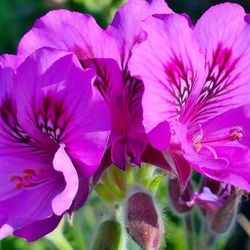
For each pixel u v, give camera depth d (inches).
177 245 14.4
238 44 9.6
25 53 9.2
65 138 8.9
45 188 9.4
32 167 9.7
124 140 9.2
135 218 9.1
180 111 9.3
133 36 9.4
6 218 9.2
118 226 9.8
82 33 9.1
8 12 20.1
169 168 9.0
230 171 9.1
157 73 8.8
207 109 9.8
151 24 8.8
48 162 9.7
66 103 8.8
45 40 9.2
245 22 9.6
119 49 9.4
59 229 10.8
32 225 9.1
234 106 9.8
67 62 8.7
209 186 10.5
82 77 8.7
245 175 9.2
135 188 9.6
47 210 9.0
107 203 10.0
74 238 12.2
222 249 15.5
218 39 9.6
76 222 12.0
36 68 8.8
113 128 9.3
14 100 9.4
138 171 9.9
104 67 9.2
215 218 10.5
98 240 9.9
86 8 18.6
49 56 8.7
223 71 9.7
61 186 9.4
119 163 9.1
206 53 9.6
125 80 9.3
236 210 10.6
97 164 8.7
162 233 9.3
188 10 22.2
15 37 20.1
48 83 8.8
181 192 9.1
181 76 9.0
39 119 9.1
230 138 9.6
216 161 8.7
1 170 9.7
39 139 9.6
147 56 8.7
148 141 9.1
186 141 8.8
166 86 8.9
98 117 8.6
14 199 9.4
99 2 18.5
